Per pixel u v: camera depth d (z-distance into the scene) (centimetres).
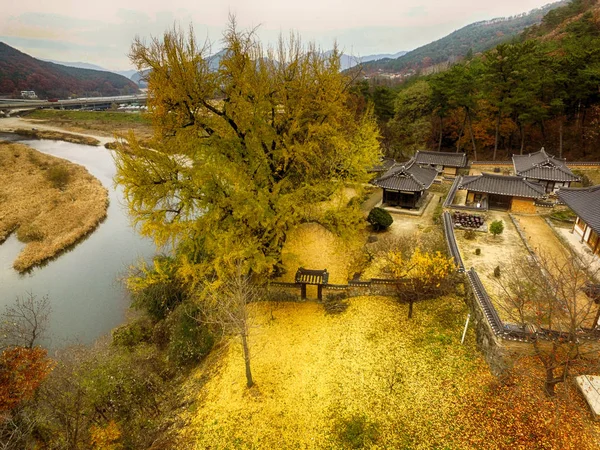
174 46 1538
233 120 1777
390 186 2994
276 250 2028
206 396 1523
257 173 1855
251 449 1275
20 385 1218
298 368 1583
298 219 1938
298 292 1995
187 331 1791
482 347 1465
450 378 1388
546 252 2144
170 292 2078
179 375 1745
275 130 1900
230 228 1683
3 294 2658
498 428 1166
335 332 1748
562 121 4194
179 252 1972
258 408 1419
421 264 1700
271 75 1888
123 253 3198
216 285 1522
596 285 1495
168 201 1755
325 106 1847
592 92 3694
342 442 1240
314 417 1351
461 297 1792
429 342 1580
